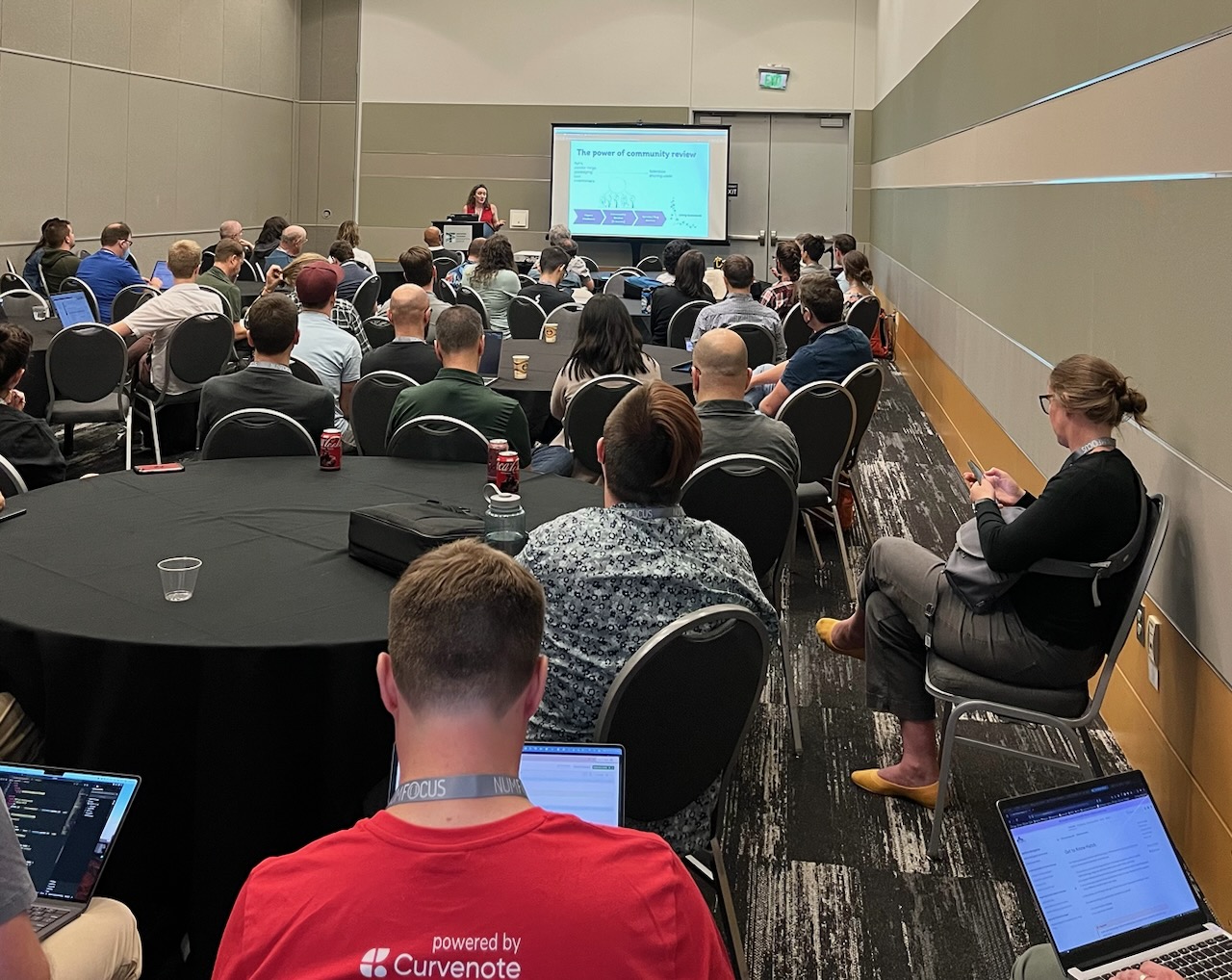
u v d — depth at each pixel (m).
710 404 3.33
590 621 1.88
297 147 13.77
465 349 3.51
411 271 6.68
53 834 1.59
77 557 2.45
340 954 0.95
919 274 8.55
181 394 5.75
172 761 2.06
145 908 2.11
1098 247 3.44
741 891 2.53
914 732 2.89
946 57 7.33
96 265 7.65
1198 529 2.52
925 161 8.32
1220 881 2.36
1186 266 2.63
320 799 2.11
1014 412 4.78
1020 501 2.76
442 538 2.34
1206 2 2.52
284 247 9.17
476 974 0.95
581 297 8.17
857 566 4.70
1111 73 3.35
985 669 2.63
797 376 4.52
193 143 11.29
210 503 2.88
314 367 4.85
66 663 2.03
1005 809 1.74
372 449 4.24
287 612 2.16
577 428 4.15
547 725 1.90
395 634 1.08
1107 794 1.82
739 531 3.09
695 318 6.91
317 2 13.50
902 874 2.61
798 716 3.40
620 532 1.93
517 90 13.30
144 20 10.27
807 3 12.84
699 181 12.95
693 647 1.83
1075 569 2.50
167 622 2.09
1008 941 2.37
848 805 2.91
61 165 9.14
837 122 13.12
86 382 5.24
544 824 1.02
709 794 2.06
